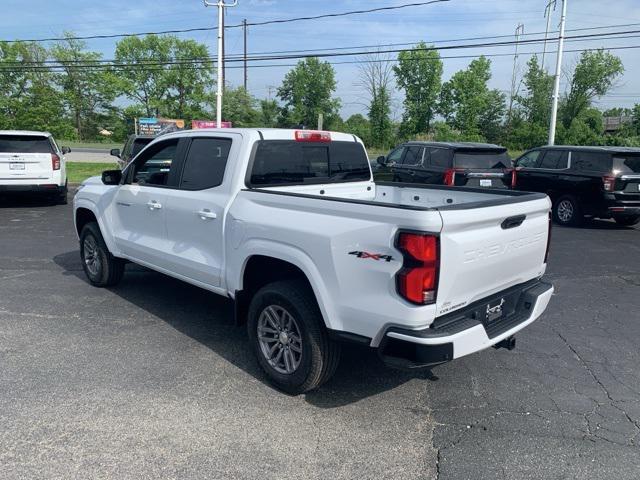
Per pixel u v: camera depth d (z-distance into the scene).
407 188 5.35
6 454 3.16
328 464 3.13
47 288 6.57
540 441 3.41
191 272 4.84
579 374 4.42
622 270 8.05
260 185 4.47
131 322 5.41
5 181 12.74
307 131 4.88
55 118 59.12
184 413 3.66
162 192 5.12
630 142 52.28
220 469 3.07
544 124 63.94
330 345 3.75
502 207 3.54
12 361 4.44
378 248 3.23
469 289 3.41
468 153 11.95
